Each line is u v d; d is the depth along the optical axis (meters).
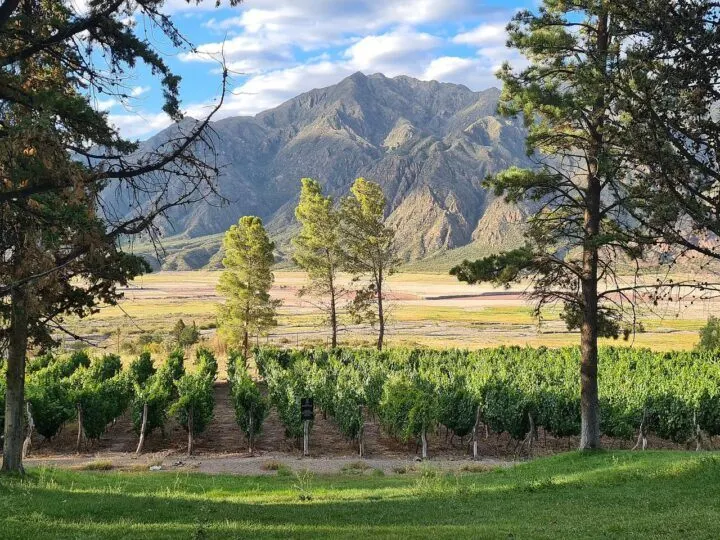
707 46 10.45
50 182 9.84
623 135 12.78
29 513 12.98
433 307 146.75
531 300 22.55
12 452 18.53
